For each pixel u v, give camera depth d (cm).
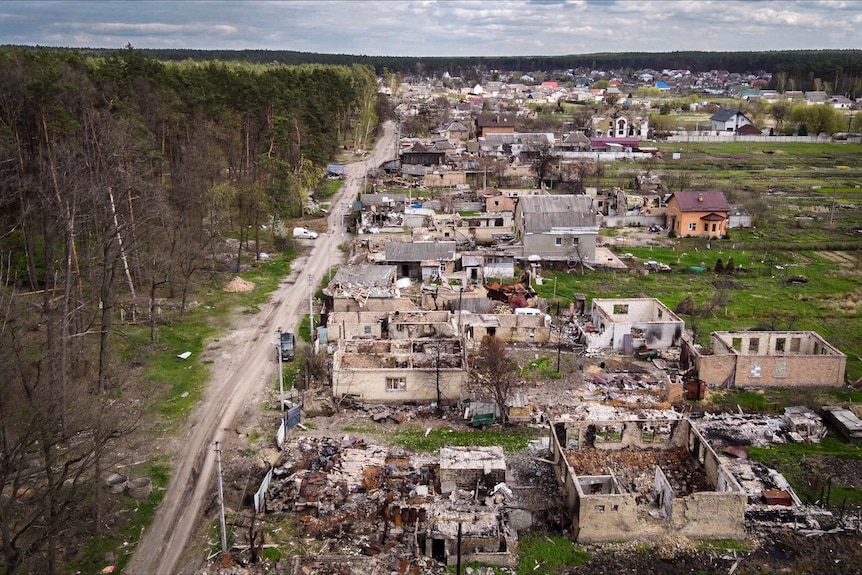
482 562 3269
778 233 9431
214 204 7750
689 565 3300
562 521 3544
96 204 4950
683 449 4094
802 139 17888
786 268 7981
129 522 3556
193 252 6619
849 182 12781
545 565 3275
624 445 4109
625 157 15088
